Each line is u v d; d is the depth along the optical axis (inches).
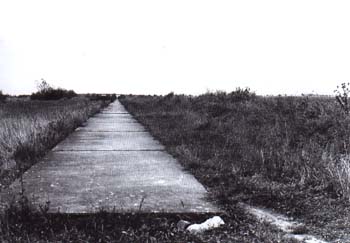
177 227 187.5
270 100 810.8
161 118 826.2
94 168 319.6
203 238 169.8
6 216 179.5
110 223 186.1
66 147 444.8
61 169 315.3
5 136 445.1
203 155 366.6
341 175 245.1
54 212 193.6
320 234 176.9
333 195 230.7
